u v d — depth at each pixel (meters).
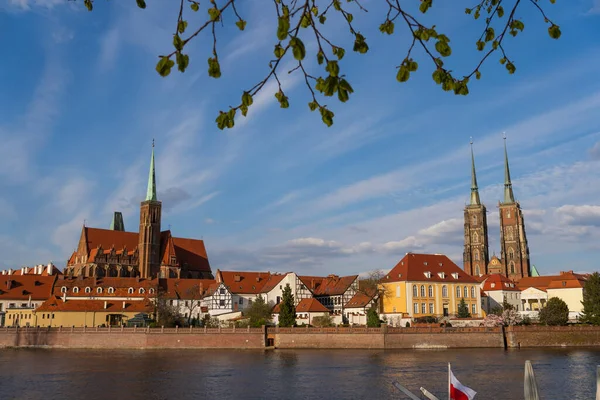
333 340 134.12
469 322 151.12
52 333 140.00
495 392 72.50
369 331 133.12
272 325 146.62
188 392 73.75
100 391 74.62
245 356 115.75
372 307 151.00
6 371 92.88
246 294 189.62
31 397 70.75
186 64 11.26
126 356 116.44
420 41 11.85
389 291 168.75
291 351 127.12
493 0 13.60
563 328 143.12
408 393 28.14
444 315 166.75
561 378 83.62
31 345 140.38
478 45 13.95
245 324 151.00
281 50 11.04
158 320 149.25
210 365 100.44
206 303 187.88
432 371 90.94
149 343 133.75
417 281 165.38
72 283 190.62
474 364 100.31
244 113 12.15
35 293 184.50
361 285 175.25
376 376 85.81
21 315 168.50
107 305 166.88
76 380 83.19
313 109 12.30
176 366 99.12
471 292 172.62
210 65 11.39
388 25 11.88
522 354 118.75
